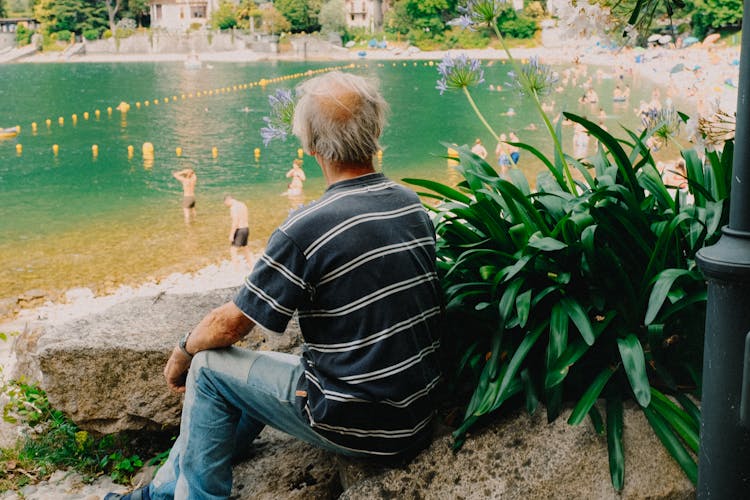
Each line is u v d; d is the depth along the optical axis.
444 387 2.57
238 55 98.50
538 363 2.38
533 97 2.90
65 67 83.06
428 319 2.18
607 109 35.53
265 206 17.78
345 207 2.06
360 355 2.06
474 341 2.58
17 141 30.97
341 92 2.08
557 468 2.18
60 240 14.88
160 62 91.69
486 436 2.31
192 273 12.42
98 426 3.03
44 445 3.38
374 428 2.13
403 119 34.91
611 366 2.35
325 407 2.09
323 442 2.24
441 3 98.25
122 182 21.80
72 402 3.00
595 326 2.30
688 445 2.19
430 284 2.18
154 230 15.55
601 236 2.52
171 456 2.48
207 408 2.29
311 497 2.53
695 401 2.33
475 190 2.65
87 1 108.94
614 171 2.65
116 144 29.72
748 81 1.63
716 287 1.75
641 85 45.69
